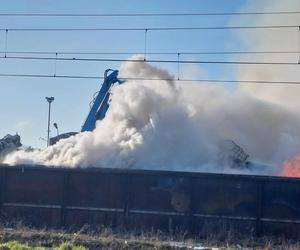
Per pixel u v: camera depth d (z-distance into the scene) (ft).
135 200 196.75
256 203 190.08
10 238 176.55
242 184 191.31
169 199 194.59
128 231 193.47
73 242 169.48
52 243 172.24
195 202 193.06
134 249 165.48
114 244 169.07
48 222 202.28
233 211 191.21
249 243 180.14
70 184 202.28
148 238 183.73
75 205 201.26
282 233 188.44
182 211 193.47
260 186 190.08
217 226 191.21
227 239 183.21
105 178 199.62
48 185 203.82
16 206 205.16
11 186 206.08
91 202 200.13
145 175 196.34
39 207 203.62
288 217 188.55
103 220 198.49
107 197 199.00
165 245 168.14
